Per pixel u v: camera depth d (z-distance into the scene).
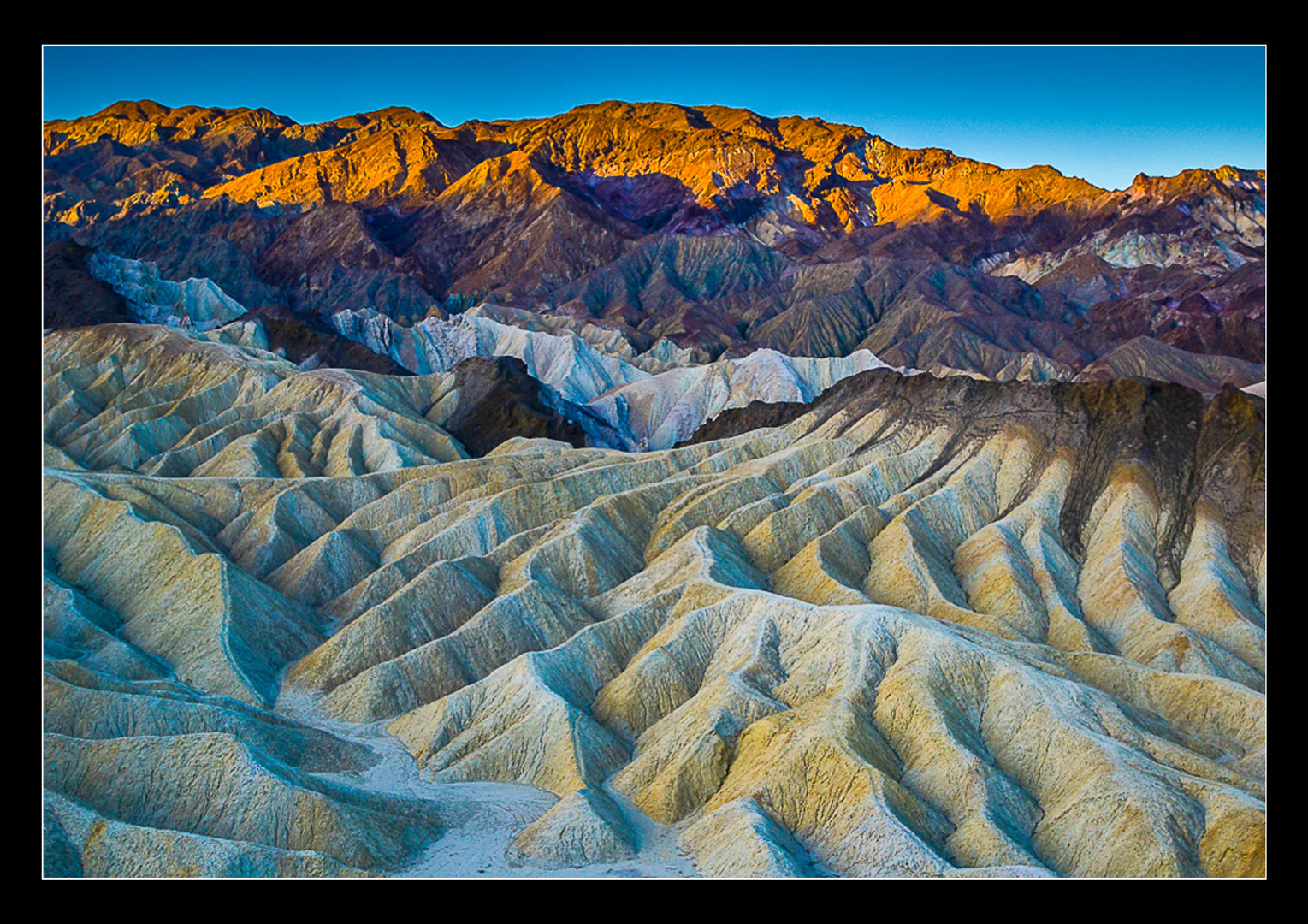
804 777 56.47
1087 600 87.62
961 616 82.62
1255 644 78.38
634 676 70.75
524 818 58.22
